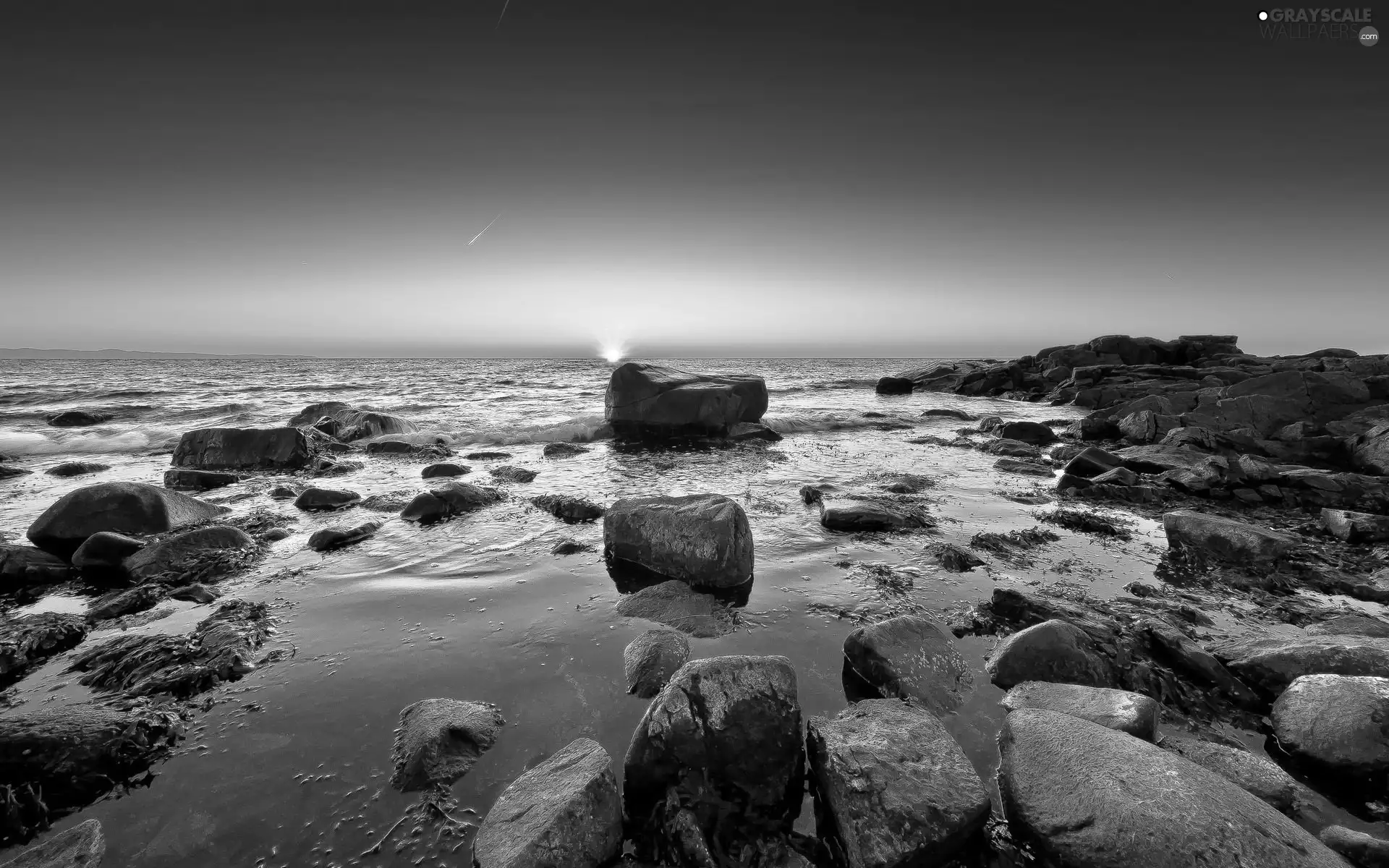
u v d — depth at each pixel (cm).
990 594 534
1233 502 890
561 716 348
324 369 5728
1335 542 707
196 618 488
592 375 4716
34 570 560
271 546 667
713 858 254
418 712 340
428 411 2097
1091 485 947
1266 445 1259
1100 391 2538
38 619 460
